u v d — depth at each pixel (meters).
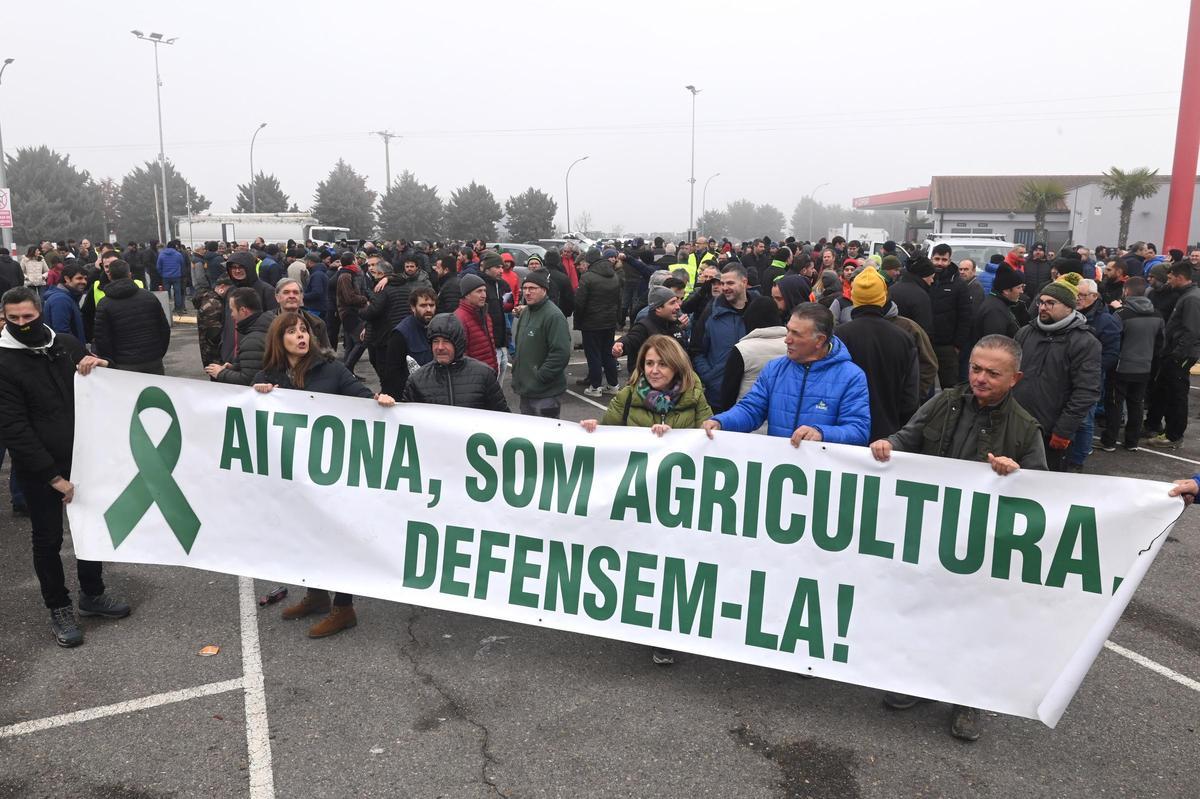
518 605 4.19
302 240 38.28
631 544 4.03
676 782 3.24
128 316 6.96
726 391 5.00
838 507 3.73
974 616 3.56
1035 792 3.21
